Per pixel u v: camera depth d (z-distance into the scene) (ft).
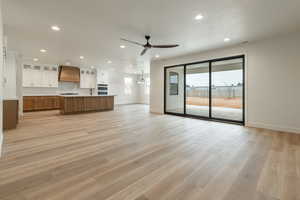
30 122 15.38
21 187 5.07
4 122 12.12
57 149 8.34
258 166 6.60
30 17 9.52
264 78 13.10
